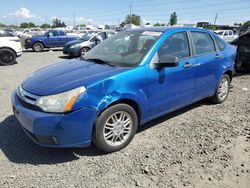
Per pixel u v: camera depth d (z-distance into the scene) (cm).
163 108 407
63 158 339
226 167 324
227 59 538
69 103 301
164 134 410
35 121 304
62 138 307
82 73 350
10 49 1166
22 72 959
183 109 523
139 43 408
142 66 365
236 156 349
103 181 294
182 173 310
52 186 285
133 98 351
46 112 303
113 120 342
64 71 370
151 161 334
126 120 358
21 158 338
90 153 352
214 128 436
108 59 402
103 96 320
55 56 1586
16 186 284
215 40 520
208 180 298
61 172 310
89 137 322
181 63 421
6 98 590
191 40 454
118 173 309
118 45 436
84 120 311
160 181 294
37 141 322
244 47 854
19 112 329
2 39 1147
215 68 503
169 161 334
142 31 440
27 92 330
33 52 1881
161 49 394
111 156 345
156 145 375
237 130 430
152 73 372
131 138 370
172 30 427
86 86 312
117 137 352
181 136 404
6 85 729
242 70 886
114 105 336
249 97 614
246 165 329
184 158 341
